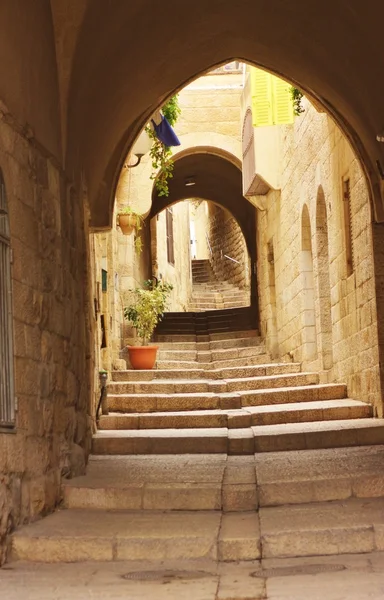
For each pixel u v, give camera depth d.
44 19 8.15
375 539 6.89
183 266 30.94
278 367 15.70
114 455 10.78
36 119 7.82
